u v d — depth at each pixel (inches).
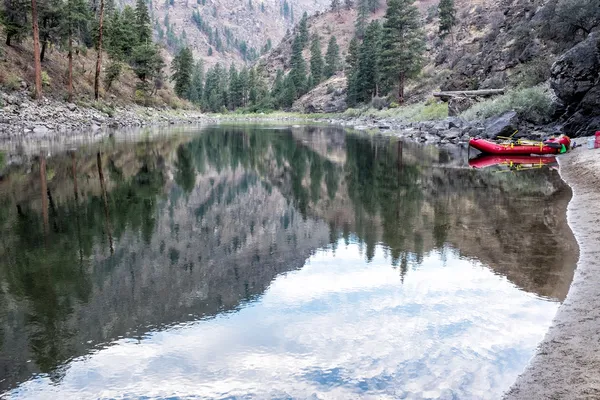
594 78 955.3
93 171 685.3
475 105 1467.8
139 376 170.9
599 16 1246.3
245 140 1382.9
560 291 237.5
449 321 211.6
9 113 1362.0
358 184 615.2
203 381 167.6
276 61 7317.9
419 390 159.2
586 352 172.4
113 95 2427.4
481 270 276.8
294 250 331.6
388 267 290.0
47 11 1788.9
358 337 199.3
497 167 731.4
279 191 577.9
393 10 2655.0
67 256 310.7
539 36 1596.9
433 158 875.4
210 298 244.1
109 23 2763.3
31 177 614.2
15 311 225.3
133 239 355.3
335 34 7362.2
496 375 165.3
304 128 2172.7
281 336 201.8
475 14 2896.2
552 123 1072.2
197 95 5477.4
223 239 360.8
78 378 169.2
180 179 658.8
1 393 159.8
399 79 2810.0
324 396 157.2
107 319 217.5
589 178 551.8
